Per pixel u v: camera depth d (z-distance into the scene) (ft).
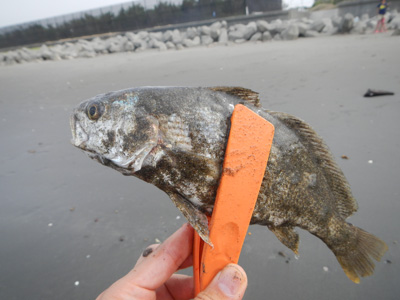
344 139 1.75
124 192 1.59
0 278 1.15
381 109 2.06
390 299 0.93
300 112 2.17
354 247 0.78
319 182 0.69
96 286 1.09
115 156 0.61
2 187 1.73
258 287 1.02
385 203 1.26
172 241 0.78
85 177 1.77
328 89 2.60
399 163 1.48
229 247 0.62
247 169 0.58
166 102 0.59
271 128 0.58
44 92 4.08
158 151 0.58
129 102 0.60
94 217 1.43
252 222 0.66
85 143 0.63
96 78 4.70
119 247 1.25
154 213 1.42
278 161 0.63
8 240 1.34
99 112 0.61
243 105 0.59
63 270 1.17
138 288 0.74
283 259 1.11
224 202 0.58
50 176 1.81
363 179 1.41
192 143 0.59
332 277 1.02
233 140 0.57
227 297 0.61
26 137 2.44
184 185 0.60
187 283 0.95
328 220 0.72
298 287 1.01
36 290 1.09
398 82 2.54
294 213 0.67
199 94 0.61
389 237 1.11
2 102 3.71
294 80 3.02
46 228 1.39
